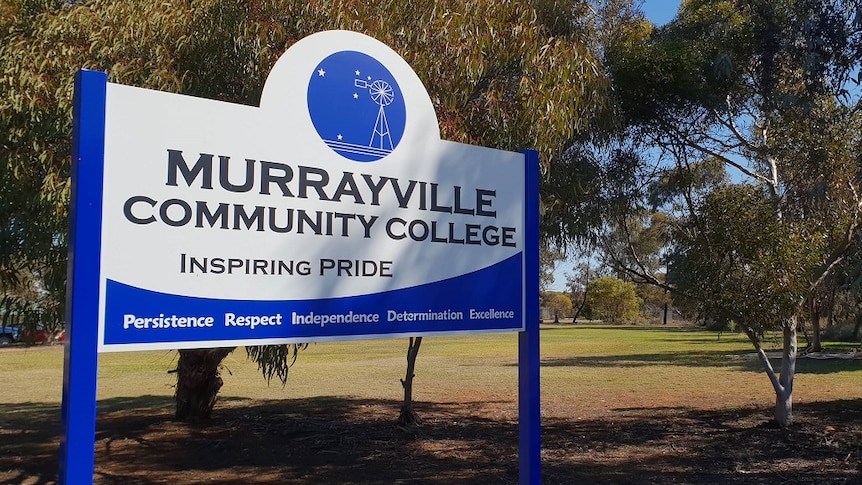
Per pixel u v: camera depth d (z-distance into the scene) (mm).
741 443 9672
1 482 8297
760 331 9750
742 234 9367
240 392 16641
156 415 13062
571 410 13367
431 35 7188
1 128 6473
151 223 3689
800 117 9656
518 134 7625
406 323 4566
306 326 4168
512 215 5121
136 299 3619
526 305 5137
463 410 13641
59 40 6488
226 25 6750
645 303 83875
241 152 4004
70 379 3391
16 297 7539
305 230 4203
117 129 3625
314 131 4273
